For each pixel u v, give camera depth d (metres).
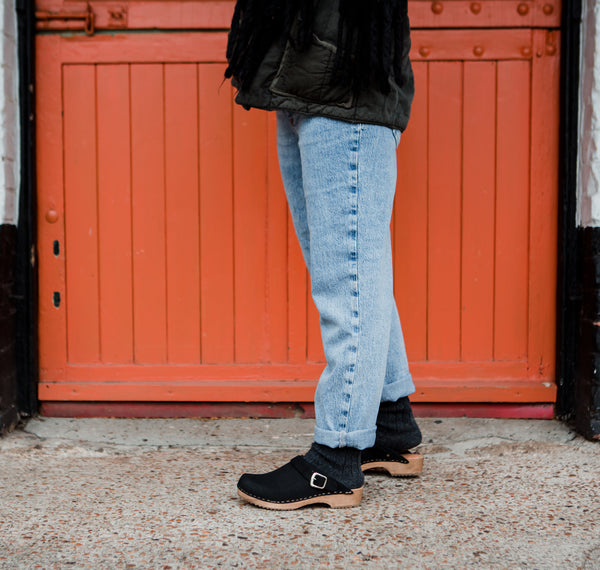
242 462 1.84
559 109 2.13
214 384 2.19
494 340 2.19
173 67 2.16
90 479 1.70
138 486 1.64
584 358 1.99
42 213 2.18
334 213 1.40
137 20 2.14
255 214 2.18
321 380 1.48
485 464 1.79
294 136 1.57
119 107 2.17
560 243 2.12
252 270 2.19
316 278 1.44
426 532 1.36
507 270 2.18
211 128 2.17
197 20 2.14
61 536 1.35
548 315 2.18
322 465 1.47
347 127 1.38
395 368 1.64
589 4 2.00
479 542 1.31
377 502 1.52
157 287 2.20
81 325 2.21
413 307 2.19
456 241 2.17
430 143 2.15
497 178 2.16
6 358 2.04
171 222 2.19
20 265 2.12
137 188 2.18
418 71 2.14
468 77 2.14
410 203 2.17
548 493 1.57
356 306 1.41
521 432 2.07
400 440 1.66
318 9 1.33
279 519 1.42
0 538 1.34
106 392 2.20
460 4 2.13
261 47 1.34
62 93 2.16
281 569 1.21
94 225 2.19
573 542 1.31
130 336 2.21
